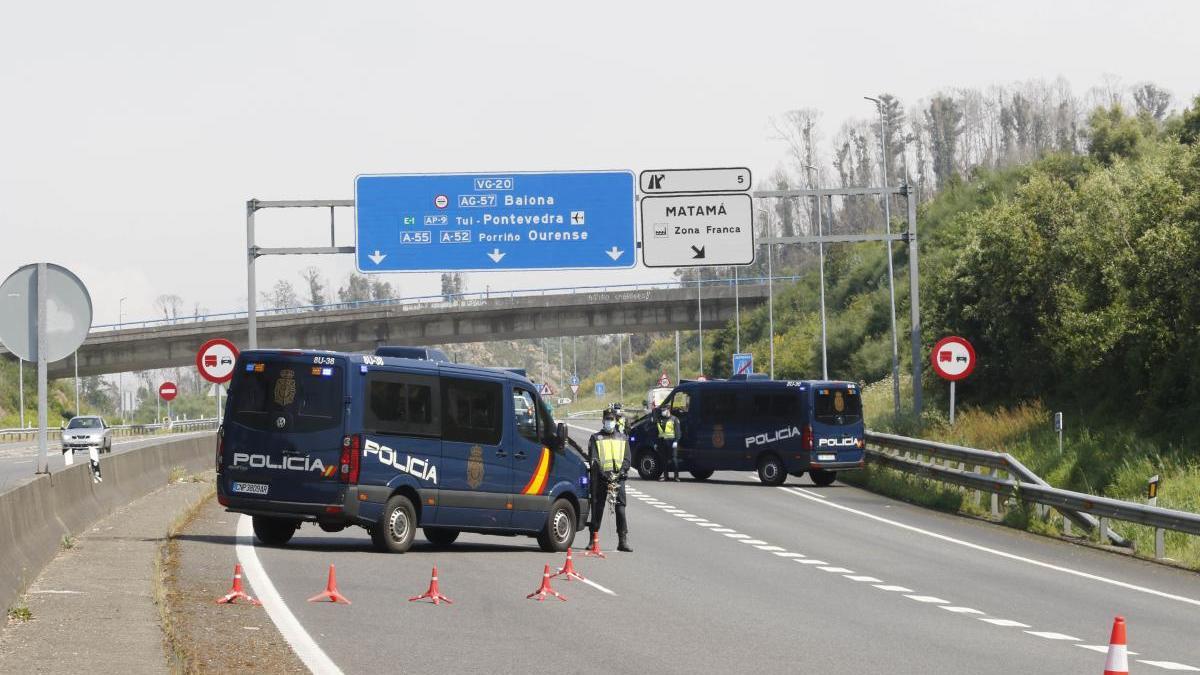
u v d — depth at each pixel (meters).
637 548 30.12
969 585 24.47
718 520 37.22
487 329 107.56
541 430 29.81
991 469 40.16
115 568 21.39
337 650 15.88
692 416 54.03
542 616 19.25
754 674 15.14
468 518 28.28
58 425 134.00
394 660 15.40
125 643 14.78
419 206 52.38
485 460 28.52
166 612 17.06
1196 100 62.03
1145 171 54.00
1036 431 53.53
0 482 48.97
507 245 52.41
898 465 48.50
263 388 26.89
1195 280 47.94
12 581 17.95
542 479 29.58
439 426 27.84
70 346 24.14
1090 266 57.97
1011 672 15.67
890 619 19.94
